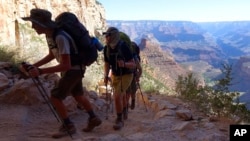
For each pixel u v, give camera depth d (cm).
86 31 466
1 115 542
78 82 489
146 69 4725
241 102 698
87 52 461
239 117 668
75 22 459
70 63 439
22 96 617
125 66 539
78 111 653
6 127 493
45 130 514
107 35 536
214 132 506
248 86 18838
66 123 486
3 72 769
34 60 1252
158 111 766
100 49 491
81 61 460
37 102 620
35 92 624
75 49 450
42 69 432
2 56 1004
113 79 566
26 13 2952
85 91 777
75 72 461
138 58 750
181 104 843
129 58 550
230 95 700
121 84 558
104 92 1103
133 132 538
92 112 524
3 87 657
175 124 568
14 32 2445
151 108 881
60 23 454
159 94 1173
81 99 518
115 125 555
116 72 556
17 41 2395
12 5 2525
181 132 501
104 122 617
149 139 461
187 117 623
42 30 435
